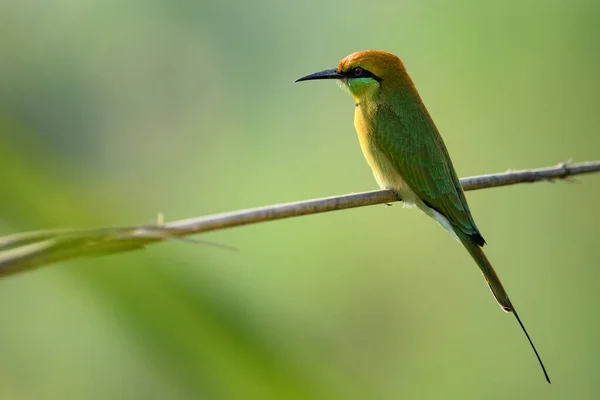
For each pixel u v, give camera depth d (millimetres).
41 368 8828
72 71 12133
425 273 11367
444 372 10930
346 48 12492
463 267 11211
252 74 12703
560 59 11430
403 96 7914
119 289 3984
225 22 12789
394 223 11594
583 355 10531
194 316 4113
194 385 4172
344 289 11414
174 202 12250
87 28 12273
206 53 12758
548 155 11484
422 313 11297
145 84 12523
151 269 4066
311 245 11469
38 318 8727
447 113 12086
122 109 12367
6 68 11680
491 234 11352
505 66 11742
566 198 11086
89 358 8492
